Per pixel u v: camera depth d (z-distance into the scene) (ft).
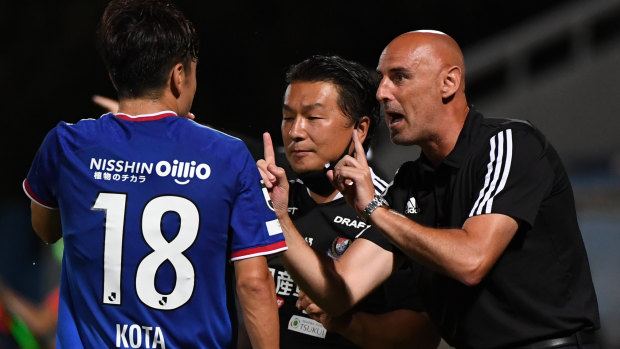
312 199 39.22
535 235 32.99
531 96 103.04
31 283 94.89
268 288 29.01
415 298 39.01
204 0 111.55
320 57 38.24
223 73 111.04
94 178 28.45
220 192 28.40
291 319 38.24
